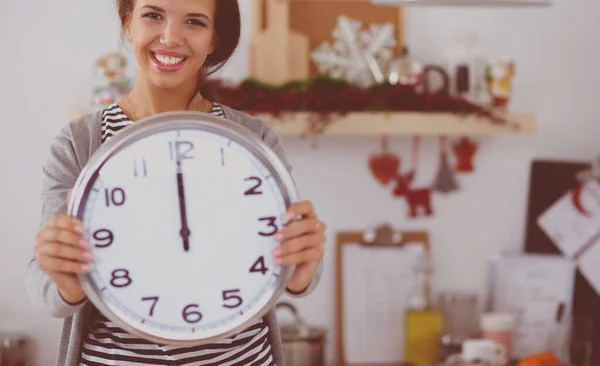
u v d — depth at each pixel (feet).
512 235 9.75
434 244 9.66
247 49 9.24
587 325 9.03
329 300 9.59
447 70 9.05
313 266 4.27
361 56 9.21
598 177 9.67
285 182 4.13
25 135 9.17
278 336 4.92
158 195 4.05
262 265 4.12
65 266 3.91
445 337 9.21
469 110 8.77
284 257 4.11
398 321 9.62
